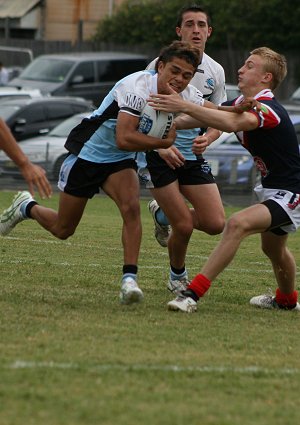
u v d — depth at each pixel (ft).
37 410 57.77
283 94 454.40
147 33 485.97
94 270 120.47
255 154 92.68
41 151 261.03
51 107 320.09
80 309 90.02
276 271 97.76
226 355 74.43
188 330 83.25
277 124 90.33
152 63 96.99
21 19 549.13
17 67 473.26
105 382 64.39
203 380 66.54
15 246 142.92
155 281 114.21
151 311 91.35
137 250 91.66
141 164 98.32
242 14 449.06
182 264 103.55
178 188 99.81
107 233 169.99
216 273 92.58
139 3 504.43
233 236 91.09
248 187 242.37
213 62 107.45
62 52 501.56
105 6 554.05
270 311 97.50
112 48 490.08
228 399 62.59
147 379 65.82
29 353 70.85
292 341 81.46
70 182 92.17
